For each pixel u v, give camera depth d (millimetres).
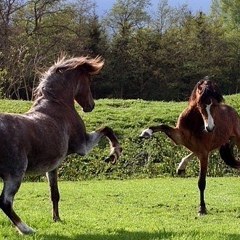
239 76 62781
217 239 8891
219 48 63062
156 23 69125
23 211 12508
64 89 10109
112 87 60344
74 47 56719
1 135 8328
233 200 14602
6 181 8500
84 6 61406
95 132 10266
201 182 12445
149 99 60750
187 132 12336
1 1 53781
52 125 9297
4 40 50656
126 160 22422
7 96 41438
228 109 13469
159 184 18641
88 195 15734
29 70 44188
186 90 61656
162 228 10039
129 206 13664
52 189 10195
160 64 61281
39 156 8906
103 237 8961
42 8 57219
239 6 75562
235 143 13805
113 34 65312
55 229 9430
